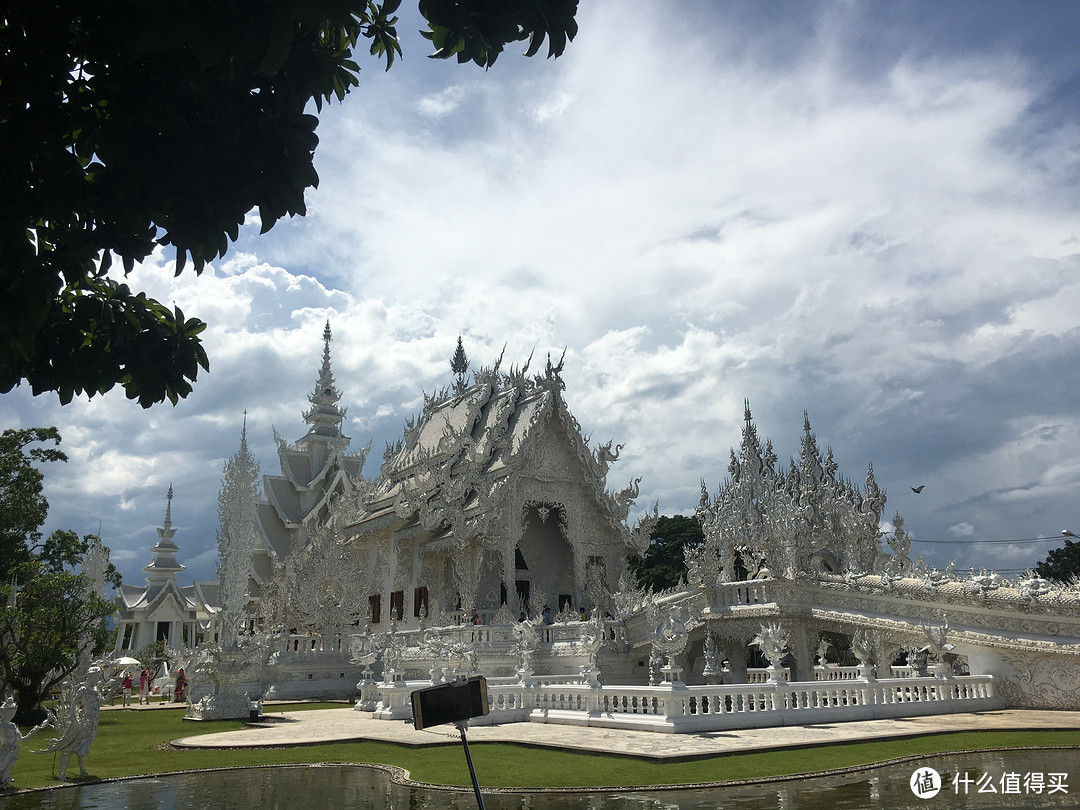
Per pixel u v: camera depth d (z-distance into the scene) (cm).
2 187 547
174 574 7344
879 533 4347
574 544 4000
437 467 4069
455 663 2595
